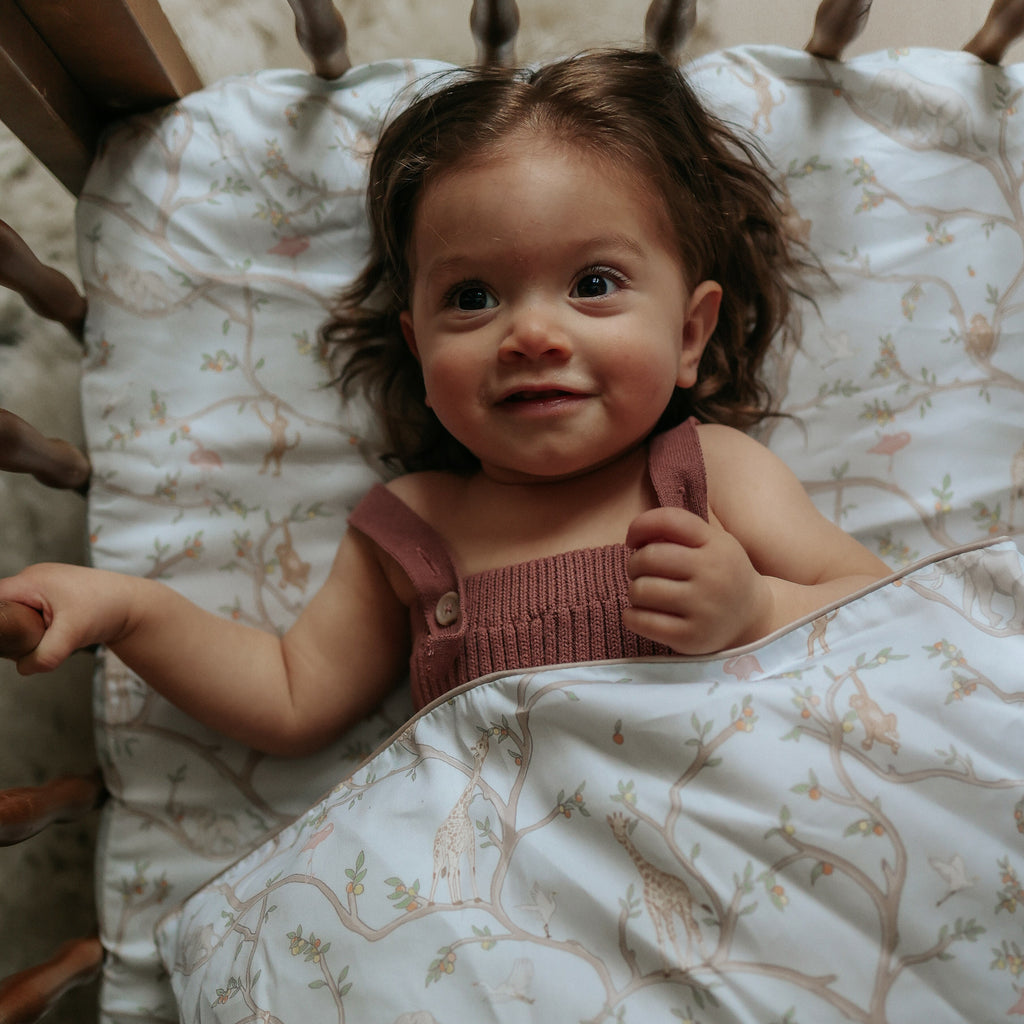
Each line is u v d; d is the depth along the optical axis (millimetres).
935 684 652
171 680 834
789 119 946
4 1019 755
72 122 893
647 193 779
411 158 809
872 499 937
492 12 863
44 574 759
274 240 953
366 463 959
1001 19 903
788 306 948
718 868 606
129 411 937
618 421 753
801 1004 573
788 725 638
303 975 644
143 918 880
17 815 760
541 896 628
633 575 672
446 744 718
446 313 766
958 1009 581
